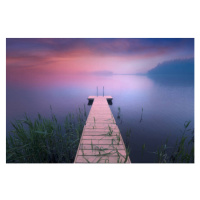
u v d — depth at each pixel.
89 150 2.99
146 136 4.64
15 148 3.12
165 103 9.15
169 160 3.39
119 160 2.66
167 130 5.08
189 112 7.12
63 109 7.96
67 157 3.55
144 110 7.54
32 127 3.46
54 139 3.84
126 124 5.64
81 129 4.73
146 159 3.45
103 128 4.15
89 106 8.62
